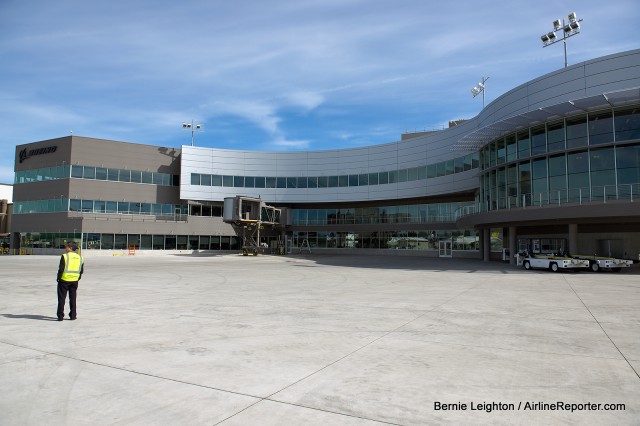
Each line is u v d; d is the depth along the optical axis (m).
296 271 27.83
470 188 48.16
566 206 27.92
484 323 10.07
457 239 53.44
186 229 59.72
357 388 5.70
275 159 64.19
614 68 27.27
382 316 11.00
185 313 11.48
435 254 55.19
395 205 59.72
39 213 54.91
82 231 51.78
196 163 60.72
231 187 62.53
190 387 5.74
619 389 5.69
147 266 32.47
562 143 29.45
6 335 8.78
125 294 15.61
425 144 55.12
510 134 33.31
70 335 8.80
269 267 31.95
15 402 5.24
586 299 14.20
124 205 56.31
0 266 30.56
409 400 5.29
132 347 7.83
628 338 8.52
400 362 6.88
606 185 27.25
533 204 30.95
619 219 28.02
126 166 56.88
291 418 4.76
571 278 22.36
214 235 62.00
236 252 61.12
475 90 51.75
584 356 7.22
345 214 63.41
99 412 4.95
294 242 65.62
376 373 6.31
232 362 6.89
